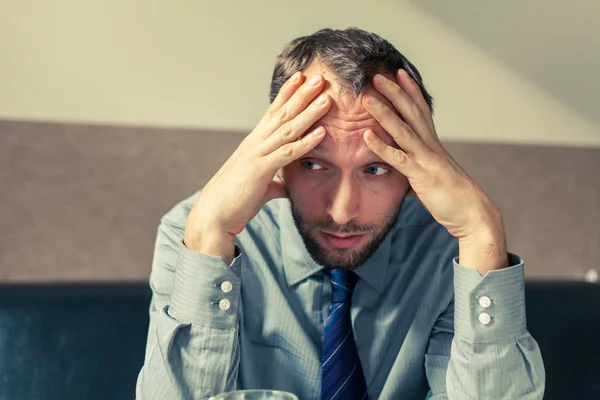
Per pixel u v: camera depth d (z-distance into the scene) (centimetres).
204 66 180
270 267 123
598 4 193
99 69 175
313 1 183
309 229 104
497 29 190
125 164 176
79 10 173
